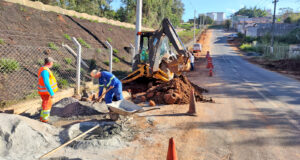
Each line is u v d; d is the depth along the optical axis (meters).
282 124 5.48
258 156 3.88
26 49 9.02
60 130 4.64
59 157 3.60
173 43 8.88
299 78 13.59
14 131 3.86
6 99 5.83
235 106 7.19
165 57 10.12
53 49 10.38
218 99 8.16
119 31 22.61
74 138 4.23
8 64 6.97
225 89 10.02
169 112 6.46
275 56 27.67
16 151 3.72
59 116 5.65
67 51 11.18
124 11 40.22
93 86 9.33
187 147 4.20
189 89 8.20
